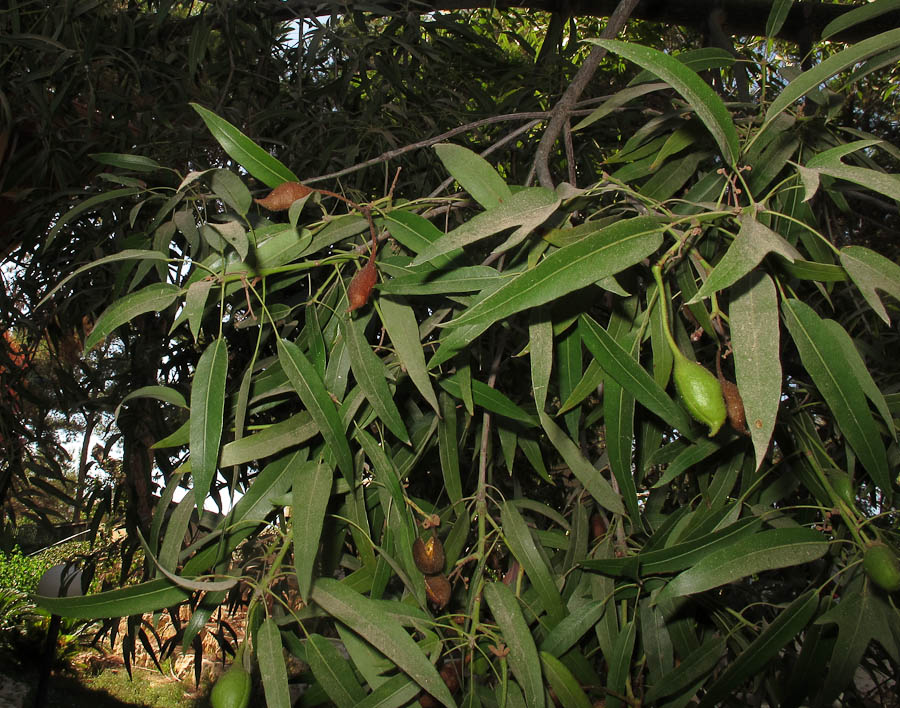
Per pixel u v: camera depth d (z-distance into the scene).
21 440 1.93
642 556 0.87
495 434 1.44
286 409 1.51
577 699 0.87
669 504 1.68
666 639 1.03
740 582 1.57
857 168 0.53
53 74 1.60
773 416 0.50
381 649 0.75
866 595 0.84
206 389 0.71
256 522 0.86
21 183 1.77
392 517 0.95
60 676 4.35
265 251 0.80
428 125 2.03
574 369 0.89
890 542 0.81
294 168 1.90
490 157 2.12
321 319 0.93
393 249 0.91
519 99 2.00
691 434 0.77
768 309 0.53
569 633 0.95
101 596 0.71
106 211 1.64
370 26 2.18
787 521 0.98
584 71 0.90
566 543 1.14
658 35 2.64
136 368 1.77
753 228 0.49
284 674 0.73
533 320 0.74
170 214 1.21
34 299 1.92
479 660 0.91
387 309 0.80
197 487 0.68
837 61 0.57
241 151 0.72
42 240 1.83
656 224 0.55
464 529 1.00
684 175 0.98
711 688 0.82
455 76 2.19
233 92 1.95
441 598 0.87
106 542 2.07
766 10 2.23
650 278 0.83
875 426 0.69
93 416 1.86
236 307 0.96
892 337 1.62
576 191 0.61
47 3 1.69
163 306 0.73
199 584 0.73
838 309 1.71
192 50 1.65
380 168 1.92
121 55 1.74
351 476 0.75
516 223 0.57
